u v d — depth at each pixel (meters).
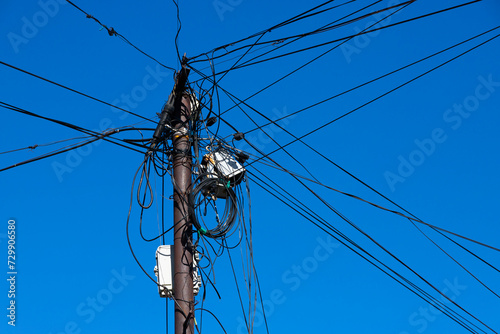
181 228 7.91
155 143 8.41
